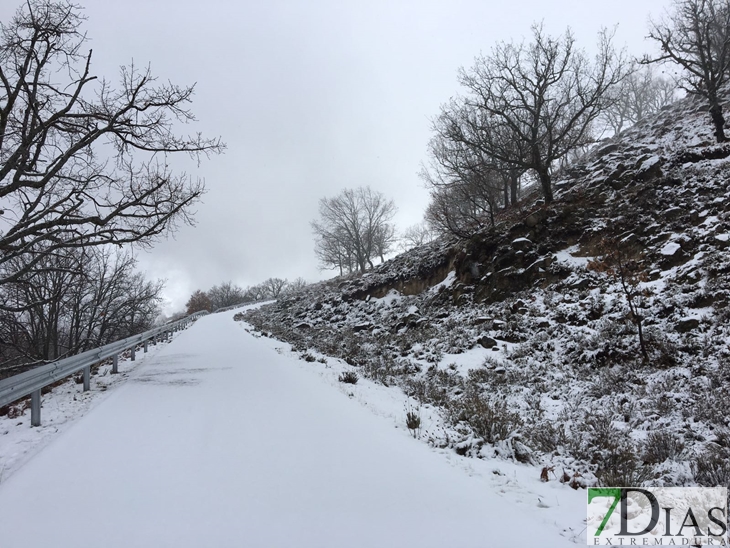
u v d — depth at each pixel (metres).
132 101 10.70
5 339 18.97
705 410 7.07
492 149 21.42
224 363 12.70
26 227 10.06
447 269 22.17
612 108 43.75
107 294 23.52
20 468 4.82
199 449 5.33
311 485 4.39
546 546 3.46
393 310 23.00
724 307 9.62
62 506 3.84
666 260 12.42
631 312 10.57
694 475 5.18
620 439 6.58
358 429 6.42
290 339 22.02
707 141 18.41
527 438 6.75
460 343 13.91
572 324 12.38
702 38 20.42
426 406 8.77
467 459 5.66
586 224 16.70
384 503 4.06
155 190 11.14
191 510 3.79
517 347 12.37
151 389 8.91
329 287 41.84
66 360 7.76
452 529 3.64
